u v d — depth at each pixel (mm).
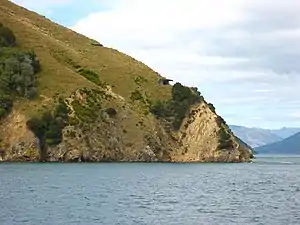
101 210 57594
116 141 181500
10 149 162875
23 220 48844
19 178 99562
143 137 190000
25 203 61469
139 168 150375
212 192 84562
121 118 189250
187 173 135250
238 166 185250
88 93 185375
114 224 48594
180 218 53344
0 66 179000
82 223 48531
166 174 128625
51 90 179750
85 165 154125
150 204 64812
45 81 183375
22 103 172000
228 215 56156
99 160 173500
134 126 190625
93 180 101500
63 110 171875
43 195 71125
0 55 184000
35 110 170000
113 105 190125
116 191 81062
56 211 55469
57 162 163625
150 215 54906
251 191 87875
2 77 175000
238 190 89625
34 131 165375
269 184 105688
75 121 172125
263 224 50312
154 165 170250
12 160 161500
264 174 143125
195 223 50375
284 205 66625
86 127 174000
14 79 175000
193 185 98938
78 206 60406
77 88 184125
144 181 104375
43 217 51062
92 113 179625
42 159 163875
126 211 57406
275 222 51625
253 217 54844
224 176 128250
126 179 107500
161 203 66312
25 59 182500
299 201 71875
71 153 166375
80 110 177000
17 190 77125
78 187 85500
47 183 90750
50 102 174625
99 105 184625
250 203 68500
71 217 51750
